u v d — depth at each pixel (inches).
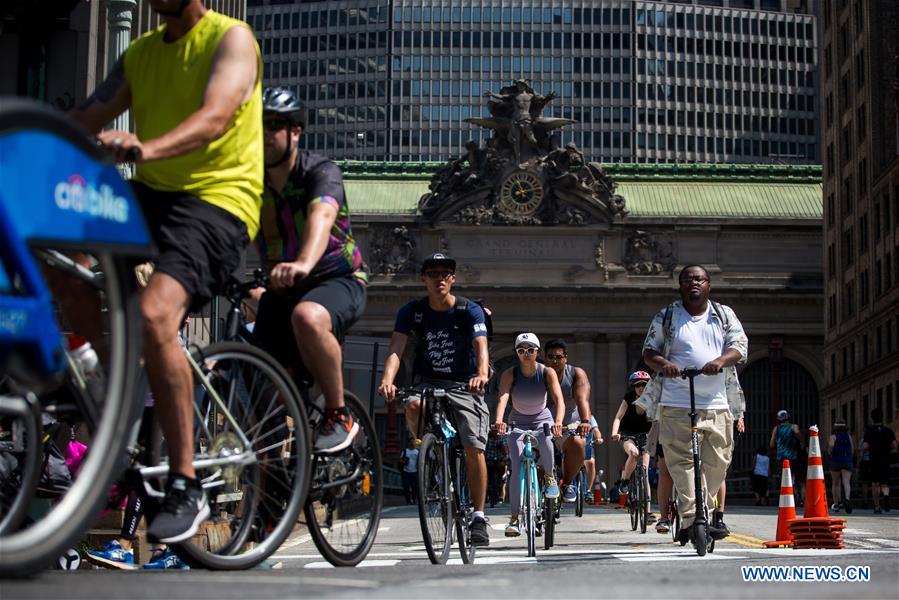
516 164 4114.2
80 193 226.4
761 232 4183.1
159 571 320.5
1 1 955.3
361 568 372.8
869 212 3560.5
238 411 343.6
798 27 6943.9
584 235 4128.9
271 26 6948.8
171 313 307.3
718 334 662.5
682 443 655.8
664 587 246.5
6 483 295.3
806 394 4222.4
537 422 730.8
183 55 331.6
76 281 300.2
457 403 552.4
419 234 4151.1
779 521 759.1
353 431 391.9
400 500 2593.5
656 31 6850.4
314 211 378.6
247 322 421.1
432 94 6835.6
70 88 983.0
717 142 6860.2
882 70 3543.3
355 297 393.4
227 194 322.0
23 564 223.0
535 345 721.6
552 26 6835.6
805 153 6939.0
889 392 3353.8
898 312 3265.3
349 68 6879.9
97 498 239.6
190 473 311.7
